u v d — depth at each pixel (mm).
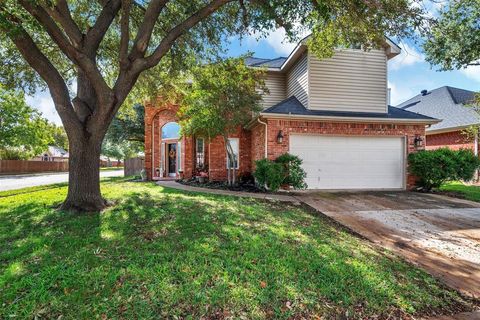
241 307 2598
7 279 2842
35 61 5535
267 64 14438
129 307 2473
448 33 7441
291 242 4277
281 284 2994
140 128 20812
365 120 10445
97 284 2785
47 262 3246
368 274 3359
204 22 7875
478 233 5359
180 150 15016
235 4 7367
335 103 11289
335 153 10617
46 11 5117
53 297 2555
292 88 12984
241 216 5664
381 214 6738
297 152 10359
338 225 5785
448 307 2943
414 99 20672
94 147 6113
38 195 8273
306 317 2564
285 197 8672
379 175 10836
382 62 11594
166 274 3029
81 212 5750
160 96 12172
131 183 12477
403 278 3428
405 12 5816
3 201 7129
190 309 2521
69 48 5305
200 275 3047
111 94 5891
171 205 6500
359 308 2760
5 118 23594
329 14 5793
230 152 11781
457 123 14547
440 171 9938
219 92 9812
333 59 11297
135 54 6043
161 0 6000
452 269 3824
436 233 5344
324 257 3748
